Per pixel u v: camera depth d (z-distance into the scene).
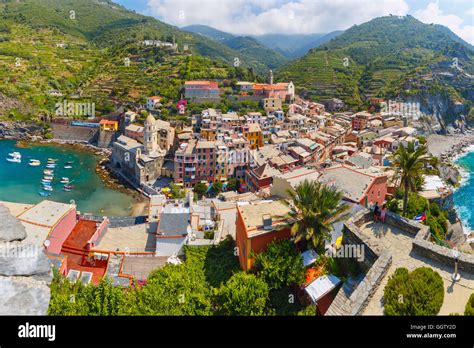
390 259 28.59
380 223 37.38
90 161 170.75
